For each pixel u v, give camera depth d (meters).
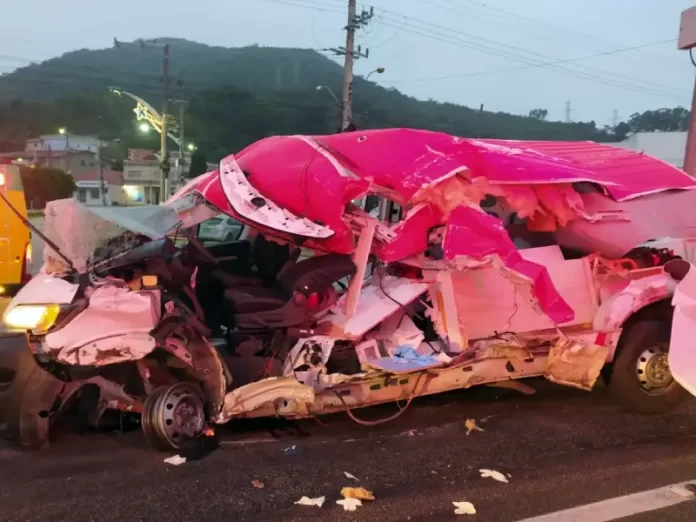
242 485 3.99
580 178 5.42
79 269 4.34
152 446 4.50
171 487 3.95
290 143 5.54
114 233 4.49
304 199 5.11
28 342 4.34
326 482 4.05
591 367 5.28
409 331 5.42
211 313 5.21
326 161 5.19
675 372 4.57
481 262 5.00
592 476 4.18
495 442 4.80
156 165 69.69
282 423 5.18
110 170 77.25
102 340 4.20
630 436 4.96
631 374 5.46
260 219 4.95
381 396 4.95
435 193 5.12
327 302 5.25
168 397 4.39
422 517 3.60
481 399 5.89
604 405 5.75
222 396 4.56
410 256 5.52
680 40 10.62
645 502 3.80
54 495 3.81
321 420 5.26
